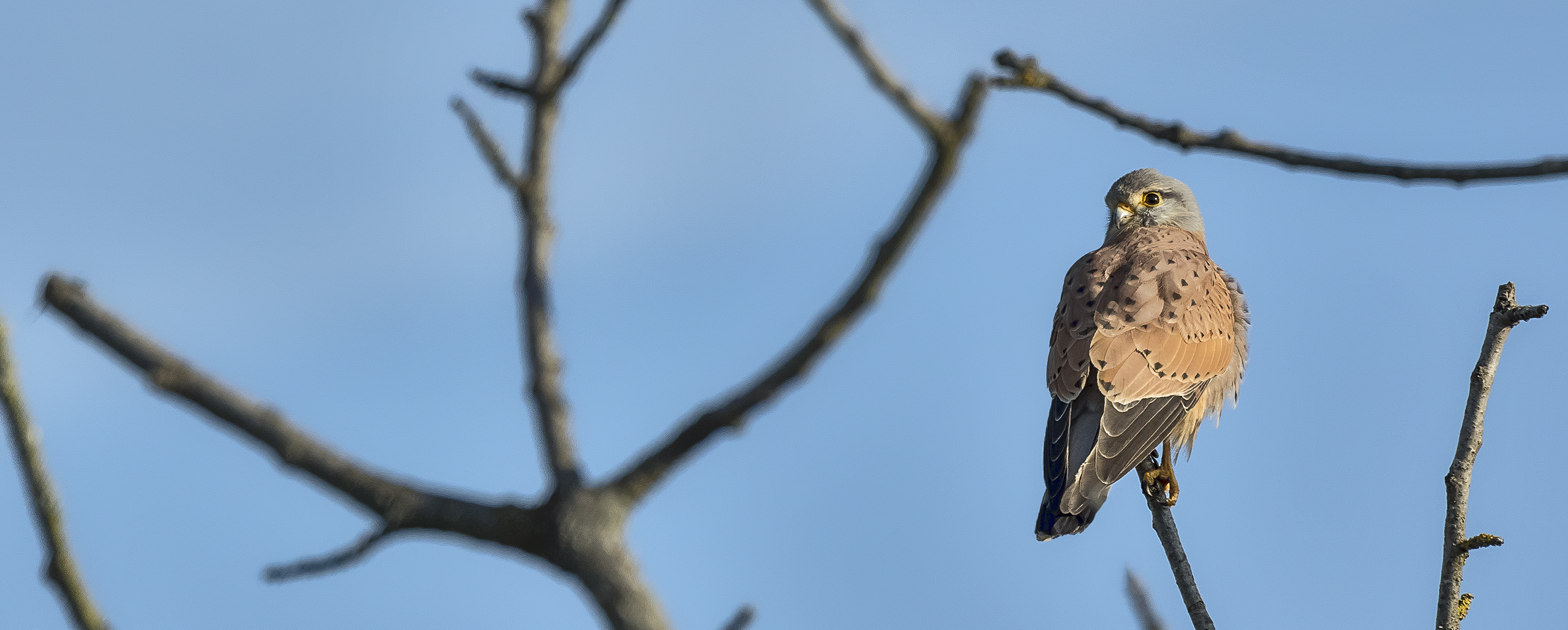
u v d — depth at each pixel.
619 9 3.88
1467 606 8.42
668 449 3.49
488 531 3.53
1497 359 8.27
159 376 3.57
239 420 3.57
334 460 3.61
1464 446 8.21
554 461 3.57
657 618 3.45
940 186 3.21
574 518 3.46
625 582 3.45
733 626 4.26
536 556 3.48
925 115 3.17
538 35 4.01
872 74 3.19
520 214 3.91
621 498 3.52
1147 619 6.13
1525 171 4.67
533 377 3.71
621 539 3.49
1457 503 8.15
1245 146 5.14
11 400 3.73
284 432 3.59
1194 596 8.55
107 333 3.57
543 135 3.94
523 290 3.81
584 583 3.45
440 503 3.57
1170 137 5.25
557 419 3.64
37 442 3.78
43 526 3.82
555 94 3.95
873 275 3.30
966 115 3.17
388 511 3.56
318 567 3.73
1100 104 5.44
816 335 3.38
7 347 3.68
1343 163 4.95
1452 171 4.73
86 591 3.91
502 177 3.91
